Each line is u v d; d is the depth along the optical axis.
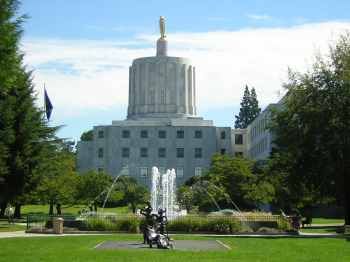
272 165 51.19
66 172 80.44
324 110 46.69
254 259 24.22
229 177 102.75
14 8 23.73
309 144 47.34
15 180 53.94
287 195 62.81
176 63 154.50
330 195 50.44
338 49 47.72
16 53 25.45
